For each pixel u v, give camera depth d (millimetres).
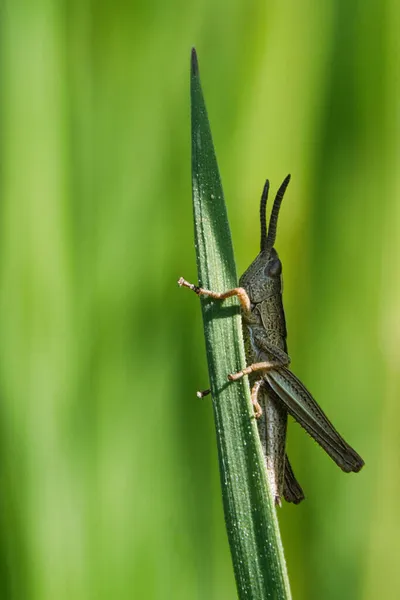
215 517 126
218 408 110
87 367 124
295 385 124
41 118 124
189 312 127
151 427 125
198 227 110
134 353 126
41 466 123
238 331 110
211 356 110
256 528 109
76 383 124
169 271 127
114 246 126
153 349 126
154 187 127
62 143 125
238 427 109
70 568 123
